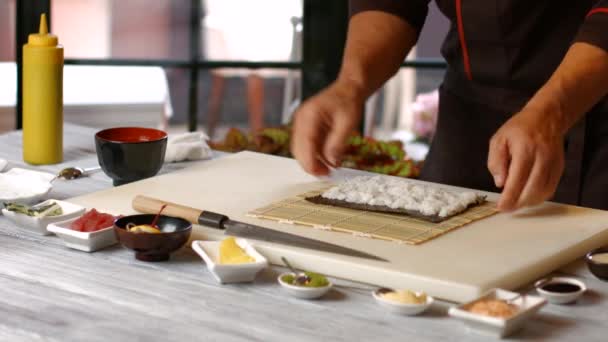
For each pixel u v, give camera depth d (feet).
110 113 11.21
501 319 3.37
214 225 4.39
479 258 4.08
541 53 5.84
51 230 4.32
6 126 12.39
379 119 11.19
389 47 5.82
